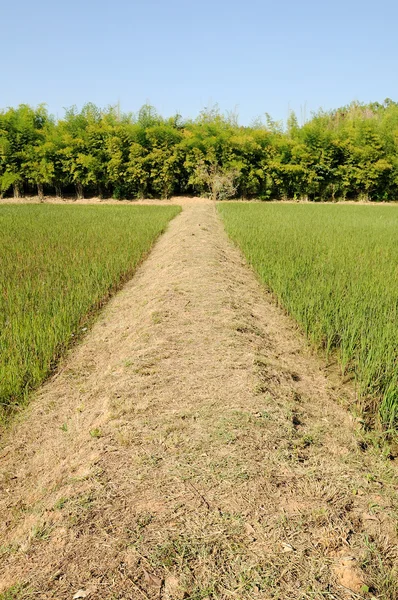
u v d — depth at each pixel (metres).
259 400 4.89
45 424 5.28
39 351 6.68
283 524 3.22
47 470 4.41
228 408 4.70
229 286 9.50
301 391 5.71
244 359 5.89
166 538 3.08
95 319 8.89
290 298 8.74
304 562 2.93
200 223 19.34
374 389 5.66
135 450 4.04
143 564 2.90
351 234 16.33
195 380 5.34
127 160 39.66
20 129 38.66
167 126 39.94
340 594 2.74
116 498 3.47
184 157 39.88
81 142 38.97
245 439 4.16
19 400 5.79
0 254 12.72
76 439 4.69
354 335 6.72
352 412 5.34
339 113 58.16
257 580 2.79
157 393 5.07
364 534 3.20
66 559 2.98
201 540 3.06
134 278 11.95
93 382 6.15
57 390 6.08
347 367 6.66
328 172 40.66
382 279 9.48
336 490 3.61
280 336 7.61
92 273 10.73
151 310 7.95
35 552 3.10
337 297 8.23
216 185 38.66
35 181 39.72
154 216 24.02
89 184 40.88
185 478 3.65
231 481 3.61
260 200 41.81
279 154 40.44
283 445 4.14
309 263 11.16
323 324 7.37
